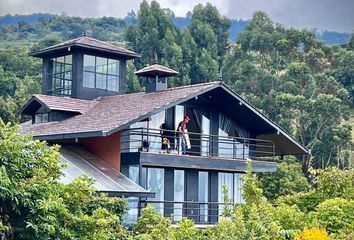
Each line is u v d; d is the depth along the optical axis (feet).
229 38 301.84
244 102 119.85
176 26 272.72
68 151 112.06
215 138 122.62
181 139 116.57
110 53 131.64
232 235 69.51
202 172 119.96
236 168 120.06
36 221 62.54
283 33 256.32
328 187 102.17
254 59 253.85
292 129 221.25
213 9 294.66
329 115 219.82
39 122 126.31
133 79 236.22
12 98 205.16
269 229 70.59
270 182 177.47
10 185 60.85
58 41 257.75
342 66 252.01
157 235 74.64
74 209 68.44
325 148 218.18
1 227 59.11
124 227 76.23
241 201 125.18
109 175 104.83
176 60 256.11
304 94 236.84
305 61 252.01
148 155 107.55
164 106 107.96
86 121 113.70
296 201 103.40
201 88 113.80
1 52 241.96
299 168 196.34
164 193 113.91
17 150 63.36
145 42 265.54
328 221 89.86
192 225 77.10
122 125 103.04
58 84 133.39
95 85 130.72
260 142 131.03
